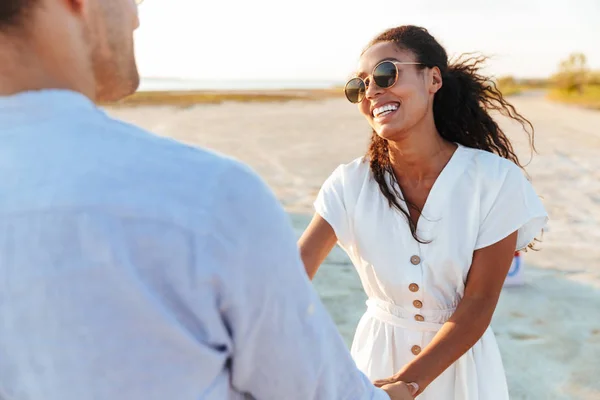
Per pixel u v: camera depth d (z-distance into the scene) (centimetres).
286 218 86
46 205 74
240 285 79
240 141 1573
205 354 78
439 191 180
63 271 74
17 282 74
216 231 77
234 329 81
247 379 87
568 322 441
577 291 502
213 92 5738
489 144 207
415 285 183
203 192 78
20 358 77
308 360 88
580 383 358
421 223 181
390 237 185
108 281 74
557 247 621
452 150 191
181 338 76
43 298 74
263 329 83
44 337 75
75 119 80
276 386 88
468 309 177
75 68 83
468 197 179
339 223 193
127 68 92
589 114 2602
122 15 89
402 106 177
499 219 177
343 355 97
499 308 468
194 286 76
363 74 183
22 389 79
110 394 76
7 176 77
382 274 188
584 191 891
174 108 3052
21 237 74
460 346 172
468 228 178
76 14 83
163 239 75
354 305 475
